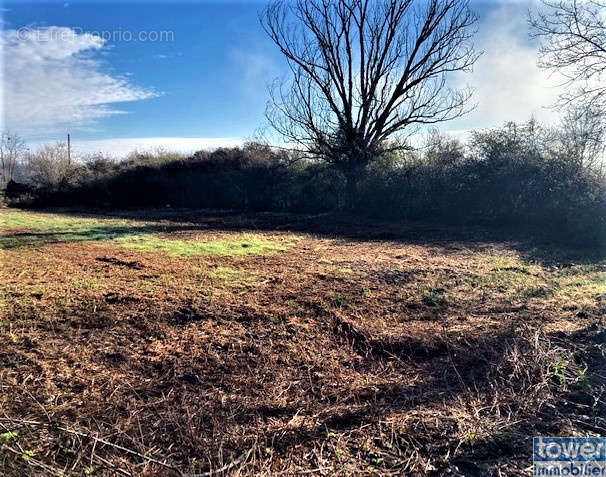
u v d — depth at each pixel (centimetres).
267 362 369
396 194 1517
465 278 650
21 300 534
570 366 350
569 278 645
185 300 536
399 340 409
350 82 1694
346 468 236
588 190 1033
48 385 328
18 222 1416
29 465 235
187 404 301
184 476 227
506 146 1272
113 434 265
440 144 1473
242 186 2022
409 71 1680
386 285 614
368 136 1736
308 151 1750
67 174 2341
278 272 697
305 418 285
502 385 324
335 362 372
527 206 1205
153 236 1111
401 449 254
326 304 521
